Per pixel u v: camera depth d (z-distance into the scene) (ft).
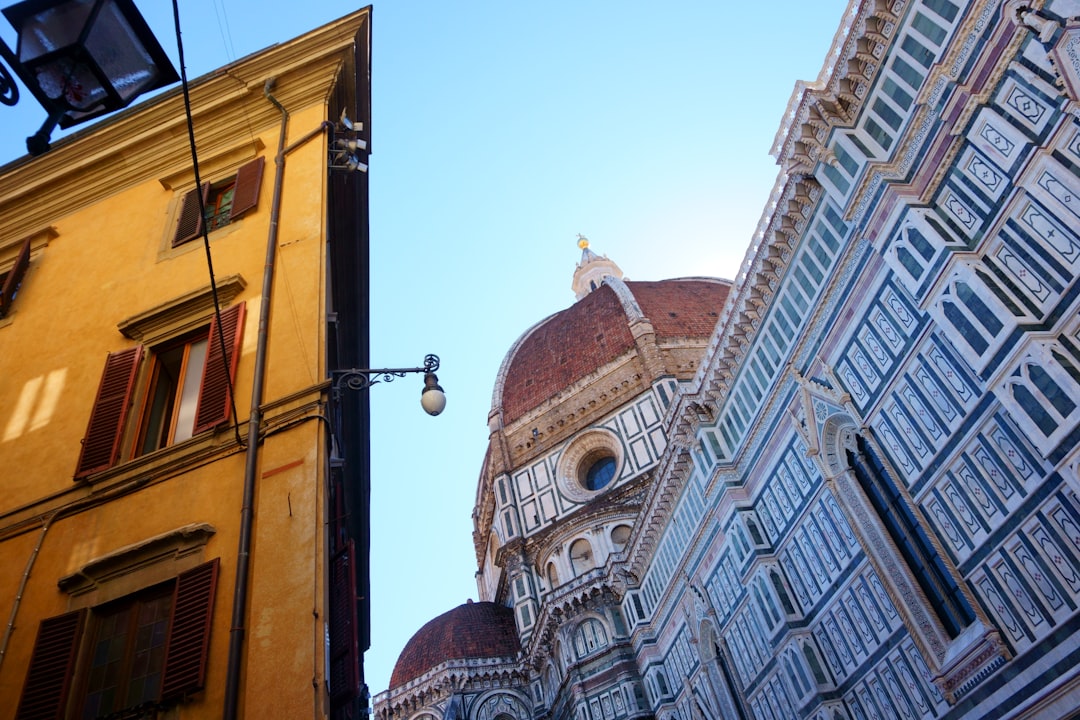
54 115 20.51
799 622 90.27
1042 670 57.72
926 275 65.62
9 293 60.23
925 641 69.92
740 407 103.81
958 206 63.41
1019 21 56.85
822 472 83.51
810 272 84.94
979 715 63.87
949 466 66.33
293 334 48.60
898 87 69.62
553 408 256.52
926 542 71.36
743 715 111.55
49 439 49.19
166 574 39.65
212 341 49.90
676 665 140.87
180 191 63.87
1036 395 56.08
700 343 250.57
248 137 64.75
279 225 55.77
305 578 37.01
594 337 270.67
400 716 213.46
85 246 63.05
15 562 42.75
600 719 165.58
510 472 250.16
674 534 131.95
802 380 86.84
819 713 84.02
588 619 181.88
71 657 37.47
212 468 43.57
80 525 43.60
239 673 34.22
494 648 224.74
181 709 34.19
